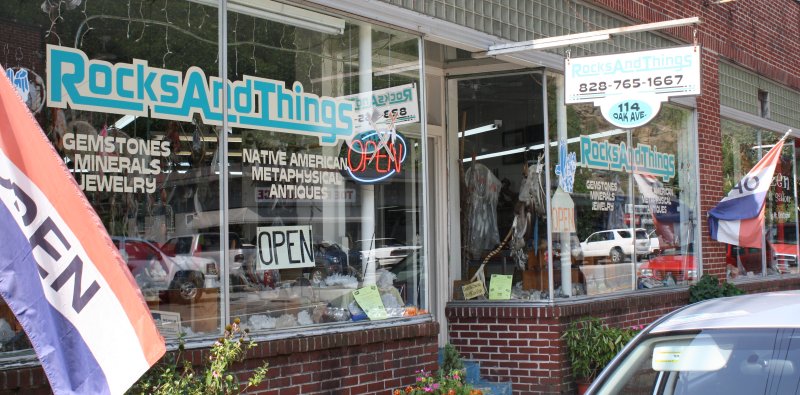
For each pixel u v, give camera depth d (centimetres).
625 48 1070
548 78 938
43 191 412
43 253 407
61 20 545
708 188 1230
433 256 948
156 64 591
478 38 842
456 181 962
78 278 412
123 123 568
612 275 1009
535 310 895
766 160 1198
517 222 930
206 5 625
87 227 421
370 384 698
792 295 426
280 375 630
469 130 961
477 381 891
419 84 787
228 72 635
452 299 946
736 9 1352
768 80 1455
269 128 660
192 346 573
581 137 977
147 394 482
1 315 488
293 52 682
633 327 950
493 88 953
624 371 393
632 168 1068
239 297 623
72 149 540
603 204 1006
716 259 1234
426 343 754
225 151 627
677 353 383
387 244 750
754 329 374
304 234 680
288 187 670
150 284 568
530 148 933
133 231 564
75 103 545
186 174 600
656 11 1123
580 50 983
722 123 1296
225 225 620
